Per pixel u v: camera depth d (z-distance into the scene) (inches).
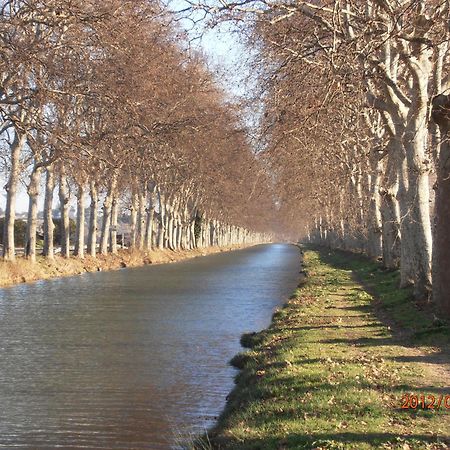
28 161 1637.6
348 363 494.3
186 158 2182.6
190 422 449.1
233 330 845.2
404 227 944.9
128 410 479.8
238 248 5191.9
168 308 1074.7
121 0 1046.4
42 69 1061.8
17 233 2632.9
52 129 1032.2
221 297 1246.9
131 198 2586.1
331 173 1528.1
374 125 1251.2
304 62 759.1
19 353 689.0
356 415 357.7
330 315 794.8
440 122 676.1
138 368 619.2
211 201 3678.6
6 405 491.8
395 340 600.7
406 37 636.1
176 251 3152.1
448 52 836.0
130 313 1010.1
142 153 1649.9
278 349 594.6
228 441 364.2
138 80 1149.7
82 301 1169.4
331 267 1855.3
